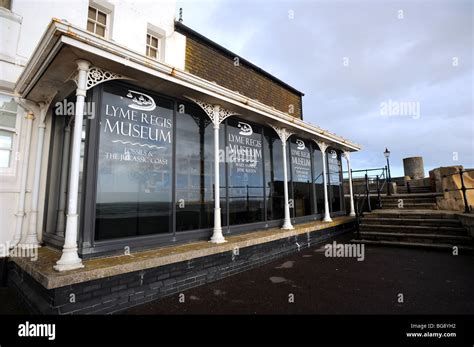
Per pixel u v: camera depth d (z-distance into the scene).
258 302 3.27
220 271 4.28
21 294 3.44
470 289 3.55
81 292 2.77
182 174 4.68
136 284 3.24
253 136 6.44
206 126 5.29
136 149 4.05
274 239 5.47
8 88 4.40
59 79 3.82
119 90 3.93
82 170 3.53
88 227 3.36
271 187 6.78
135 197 3.95
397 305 3.10
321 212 8.86
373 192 12.69
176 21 6.70
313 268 4.83
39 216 4.58
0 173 4.32
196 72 6.91
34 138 4.72
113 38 5.48
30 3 4.64
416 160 15.95
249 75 8.52
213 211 5.18
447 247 5.88
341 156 10.85
